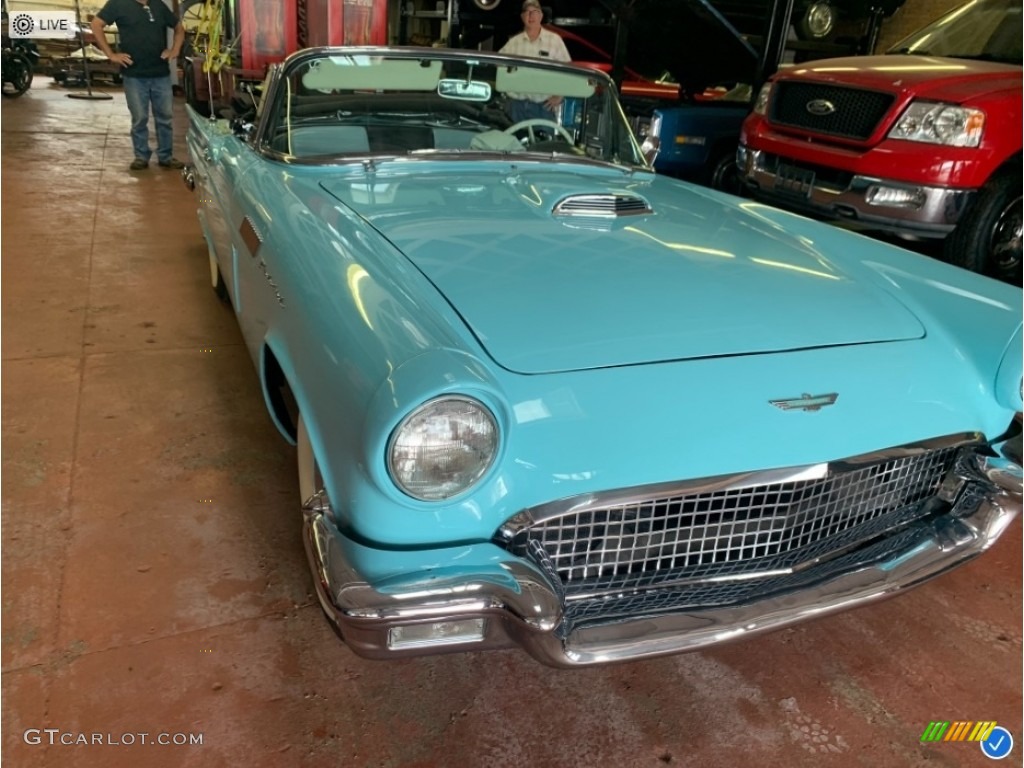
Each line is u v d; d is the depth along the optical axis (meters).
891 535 1.85
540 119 2.99
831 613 1.66
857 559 1.76
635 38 7.20
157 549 2.14
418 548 1.39
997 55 4.79
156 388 3.04
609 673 1.88
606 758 1.65
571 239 2.04
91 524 2.22
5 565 2.03
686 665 1.93
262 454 2.64
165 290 4.12
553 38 5.73
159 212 5.68
